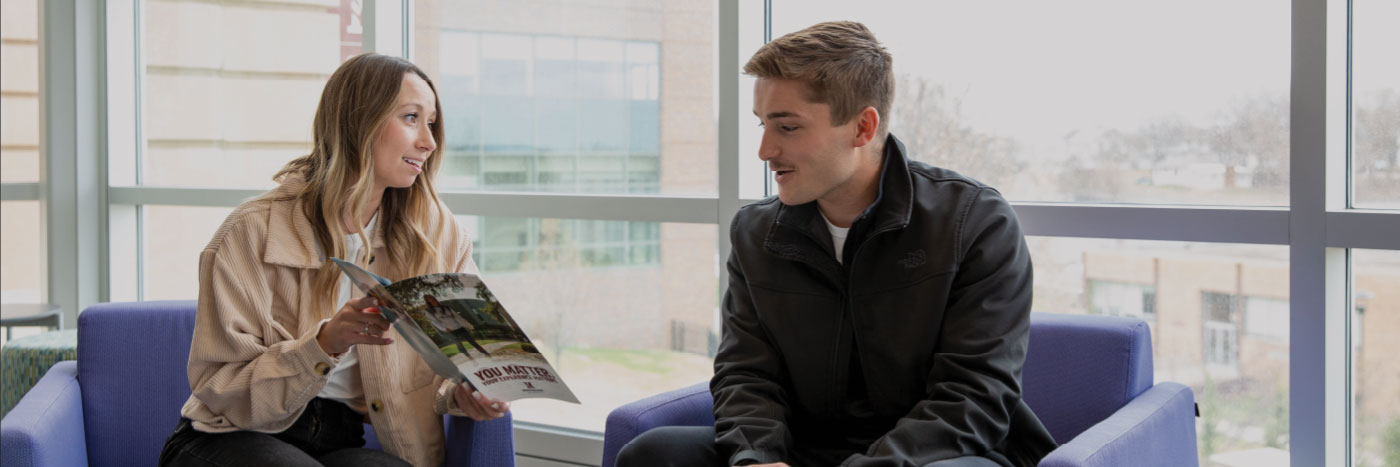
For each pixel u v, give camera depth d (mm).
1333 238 1974
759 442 1726
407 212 2051
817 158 1762
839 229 1895
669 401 1968
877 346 1831
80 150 3570
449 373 1742
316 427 1953
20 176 3756
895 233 1826
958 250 1764
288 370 1812
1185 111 2143
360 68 1950
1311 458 2033
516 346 1729
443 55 3043
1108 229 2188
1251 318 2115
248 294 1892
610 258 2840
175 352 2338
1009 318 1746
